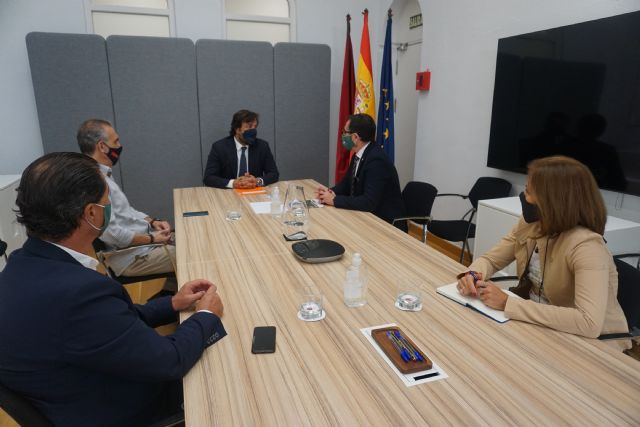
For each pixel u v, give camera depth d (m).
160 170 4.14
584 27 2.56
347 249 1.89
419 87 4.27
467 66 3.68
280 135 4.43
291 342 1.14
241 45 4.11
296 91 4.38
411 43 4.73
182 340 1.05
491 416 0.87
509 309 1.27
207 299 1.28
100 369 0.92
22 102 3.87
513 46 3.09
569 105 2.71
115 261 2.31
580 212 1.38
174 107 4.04
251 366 1.04
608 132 2.48
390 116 4.31
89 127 2.20
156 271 2.39
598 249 1.33
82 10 3.87
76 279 0.91
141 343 0.94
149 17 4.12
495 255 1.74
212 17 4.22
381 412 0.88
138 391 1.06
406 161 5.09
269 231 2.14
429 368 1.02
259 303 1.36
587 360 1.07
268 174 3.47
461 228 3.26
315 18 4.57
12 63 3.78
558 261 1.44
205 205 2.70
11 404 0.89
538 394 0.94
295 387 0.96
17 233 3.45
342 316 1.28
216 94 4.14
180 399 1.18
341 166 4.61
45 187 0.91
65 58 3.67
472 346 1.13
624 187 2.44
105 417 1.01
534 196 1.44
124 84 3.86
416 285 1.50
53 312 0.87
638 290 1.52
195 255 1.80
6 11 3.69
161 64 3.92
